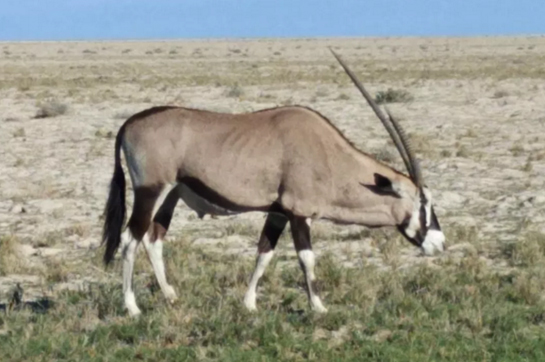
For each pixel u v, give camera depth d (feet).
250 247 73.31
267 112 52.49
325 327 50.29
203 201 53.01
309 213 51.80
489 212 87.04
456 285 59.21
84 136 147.02
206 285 58.90
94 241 75.41
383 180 51.98
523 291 56.70
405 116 177.68
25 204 91.61
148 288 59.16
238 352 45.93
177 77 313.94
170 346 47.57
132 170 52.60
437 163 116.16
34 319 52.75
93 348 46.83
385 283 59.21
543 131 150.82
